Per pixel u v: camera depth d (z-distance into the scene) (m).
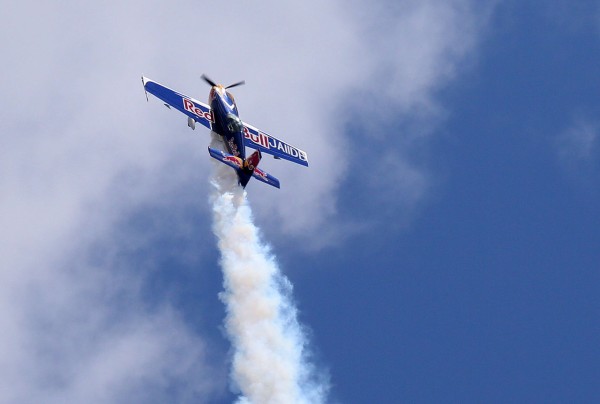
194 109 172.88
